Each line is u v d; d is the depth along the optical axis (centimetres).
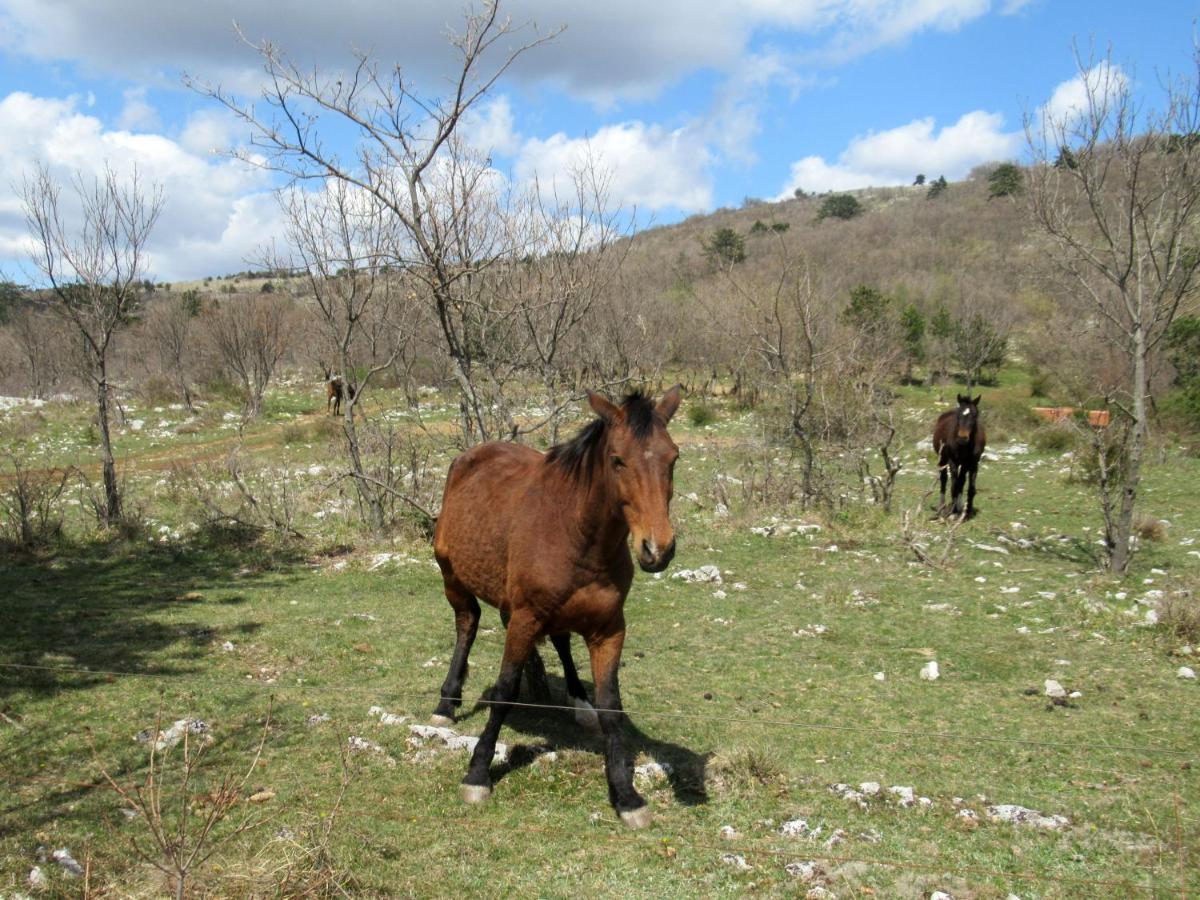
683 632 784
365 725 548
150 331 3716
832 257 5212
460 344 1059
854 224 7256
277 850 388
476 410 1014
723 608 857
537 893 377
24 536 1092
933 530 1221
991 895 377
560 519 433
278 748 512
